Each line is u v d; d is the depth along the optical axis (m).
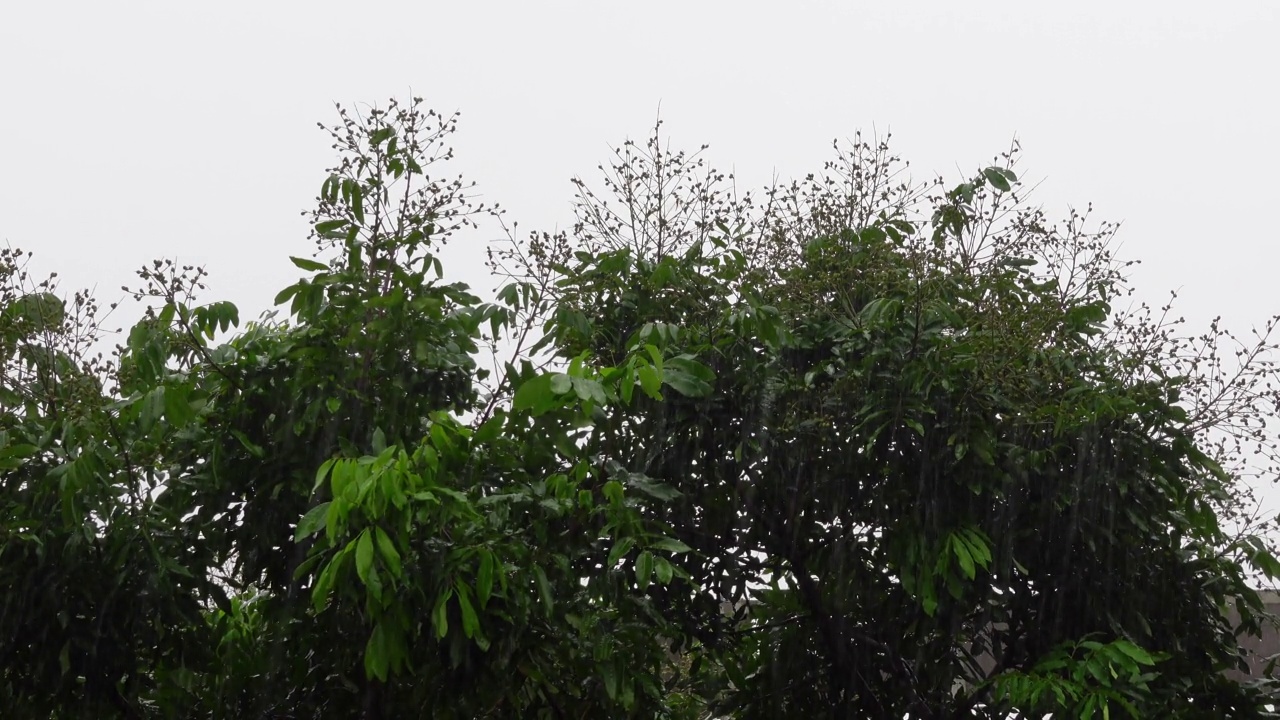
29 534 4.75
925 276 5.86
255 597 6.07
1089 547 5.82
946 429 5.59
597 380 4.18
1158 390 5.81
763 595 6.42
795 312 5.91
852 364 5.70
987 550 5.39
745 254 6.17
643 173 6.15
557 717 5.29
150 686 5.25
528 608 4.54
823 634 6.18
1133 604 5.86
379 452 4.42
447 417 4.49
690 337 5.65
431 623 4.68
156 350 4.79
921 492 5.54
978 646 6.12
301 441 5.03
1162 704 5.52
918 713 6.11
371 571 3.98
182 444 5.14
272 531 5.07
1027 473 5.71
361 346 5.03
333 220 5.10
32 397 5.00
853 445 5.66
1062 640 5.88
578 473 4.67
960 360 5.48
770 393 5.70
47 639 4.89
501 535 4.50
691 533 5.92
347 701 5.18
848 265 5.98
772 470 5.85
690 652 6.25
